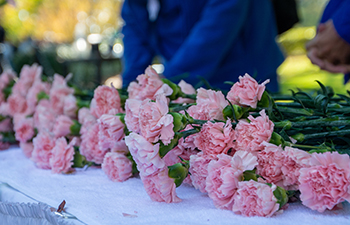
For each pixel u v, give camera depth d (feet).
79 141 2.85
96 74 14.99
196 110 1.94
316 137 1.95
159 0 4.58
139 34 5.01
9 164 2.93
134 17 4.87
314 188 1.62
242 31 4.13
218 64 3.94
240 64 4.23
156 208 1.82
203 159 1.82
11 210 1.86
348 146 2.04
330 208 1.60
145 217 1.69
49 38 25.39
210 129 1.79
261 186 1.61
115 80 15.11
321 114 2.04
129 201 1.93
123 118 2.15
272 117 1.91
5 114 3.55
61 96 3.20
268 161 1.73
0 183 2.34
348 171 1.55
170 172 1.84
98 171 2.68
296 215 1.65
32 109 3.55
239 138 1.77
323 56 3.29
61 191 2.14
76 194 2.06
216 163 1.72
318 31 3.48
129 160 2.32
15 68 10.70
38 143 2.74
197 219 1.63
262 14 4.09
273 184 1.63
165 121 1.66
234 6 3.63
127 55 5.15
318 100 2.02
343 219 1.59
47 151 2.70
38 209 1.76
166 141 1.69
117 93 2.59
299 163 1.65
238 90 1.86
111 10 27.53
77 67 14.48
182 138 1.96
